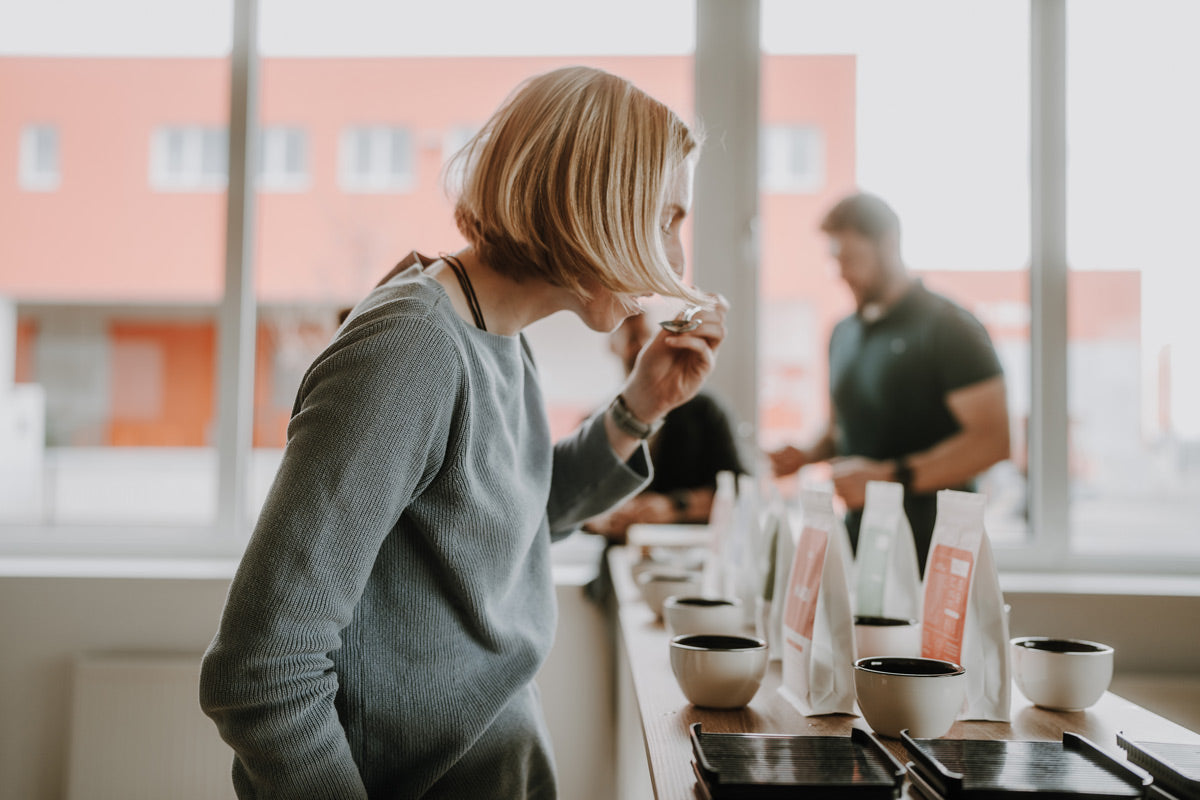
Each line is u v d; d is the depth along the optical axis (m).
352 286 2.75
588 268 0.78
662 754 0.71
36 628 2.40
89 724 2.30
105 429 2.74
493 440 0.81
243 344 2.70
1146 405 2.58
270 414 2.73
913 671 0.77
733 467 2.33
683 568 1.49
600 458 1.07
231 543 2.67
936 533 0.89
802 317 2.66
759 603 1.17
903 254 2.50
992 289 2.61
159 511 2.73
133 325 2.76
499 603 0.87
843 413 2.57
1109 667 0.83
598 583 2.27
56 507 2.72
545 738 0.98
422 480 0.75
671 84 2.70
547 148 0.77
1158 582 2.43
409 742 0.80
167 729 2.30
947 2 2.63
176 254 2.75
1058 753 0.62
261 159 2.75
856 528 2.34
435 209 2.76
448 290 0.82
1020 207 2.61
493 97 2.75
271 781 0.68
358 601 0.79
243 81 2.70
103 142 2.78
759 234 2.64
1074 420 2.59
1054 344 2.57
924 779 0.59
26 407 2.73
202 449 2.74
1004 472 2.62
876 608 1.01
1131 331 2.58
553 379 2.49
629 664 1.05
